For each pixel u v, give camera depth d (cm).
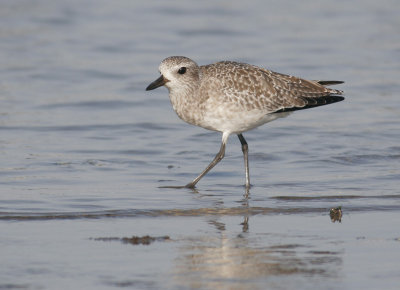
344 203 1460
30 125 2048
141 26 3219
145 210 1407
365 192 1536
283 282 1037
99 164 1741
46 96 2334
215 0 3688
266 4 3634
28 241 1208
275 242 1216
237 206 1444
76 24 3212
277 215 1387
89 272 1067
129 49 2891
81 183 1584
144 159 1795
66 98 2320
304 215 1387
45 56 2764
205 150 1886
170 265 1101
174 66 1550
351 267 1096
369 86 2450
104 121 2119
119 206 1427
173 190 1555
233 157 1830
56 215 1359
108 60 2750
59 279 1037
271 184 1611
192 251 1166
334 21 3347
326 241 1222
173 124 2112
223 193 1541
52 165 1716
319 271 1080
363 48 2928
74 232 1263
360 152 1845
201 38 3058
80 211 1388
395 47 2942
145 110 2247
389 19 3391
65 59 2739
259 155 1841
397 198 1494
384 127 2055
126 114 2200
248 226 1311
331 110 2233
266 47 2925
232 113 1562
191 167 1744
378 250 1173
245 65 1611
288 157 1822
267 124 2105
